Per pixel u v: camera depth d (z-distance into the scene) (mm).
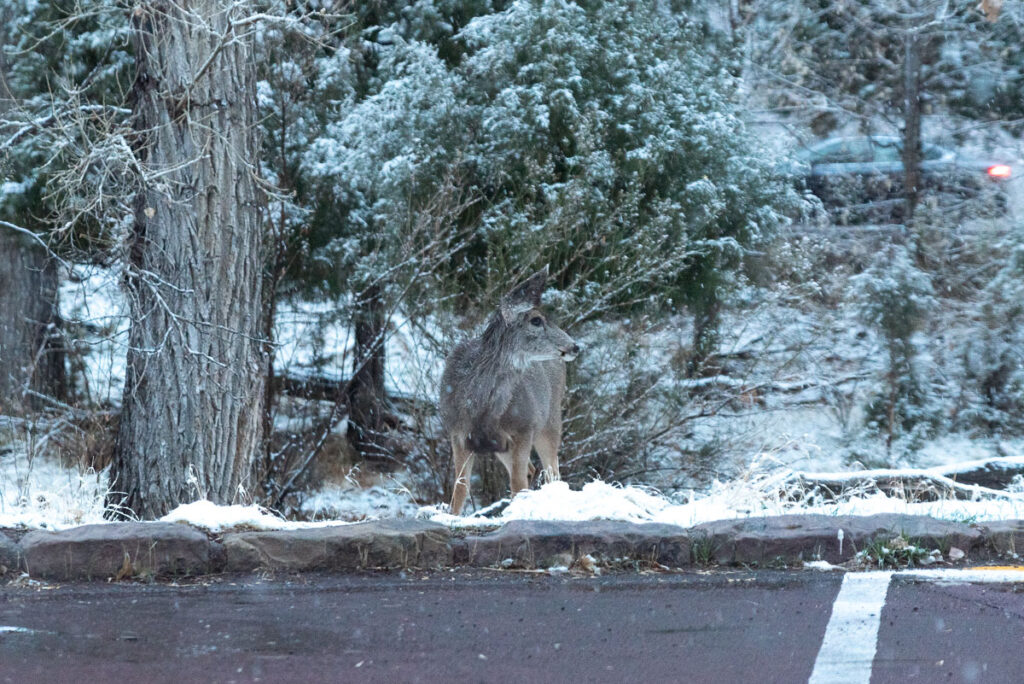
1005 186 21484
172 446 10438
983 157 22609
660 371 16031
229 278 10641
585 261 15391
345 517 15188
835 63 24688
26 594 6762
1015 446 17312
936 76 23531
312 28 16031
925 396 17547
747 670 5457
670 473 16281
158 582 7094
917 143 21359
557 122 15727
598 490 8617
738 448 16859
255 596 6797
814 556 7699
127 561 7148
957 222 20375
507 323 10961
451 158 15555
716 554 7688
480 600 6742
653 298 15102
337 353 17250
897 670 5453
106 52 14352
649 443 16312
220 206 10562
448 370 11523
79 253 15086
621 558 7605
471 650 5762
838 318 18328
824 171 22594
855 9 23984
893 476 12391
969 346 17984
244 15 11031
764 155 17859
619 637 6004
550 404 12125
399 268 14914
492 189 15898
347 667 5477
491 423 11172
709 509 8930
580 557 7570
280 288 16109
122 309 13180
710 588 7047
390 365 18172
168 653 5660
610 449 15336
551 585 7117
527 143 15445
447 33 17094
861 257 20578
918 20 22266
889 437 17312
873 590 6961
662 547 7652
